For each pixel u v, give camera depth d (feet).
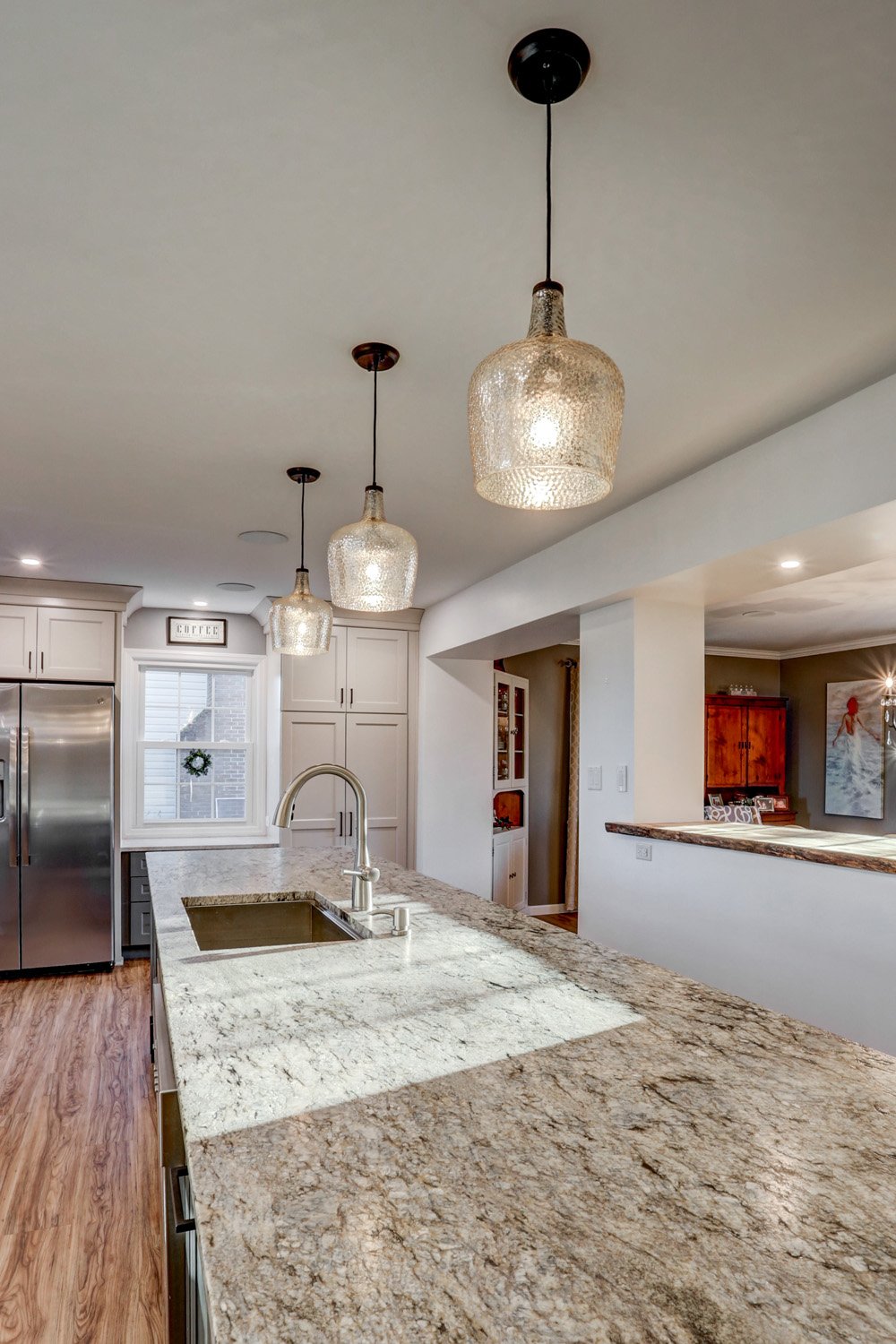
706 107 4.46
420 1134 3.23
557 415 3.81
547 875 23.11
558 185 5.08
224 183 5.06
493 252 5.74
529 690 23.09
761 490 9.07
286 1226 2.62
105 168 4.93
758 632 21.95
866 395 7.81
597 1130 3.28
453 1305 2.26
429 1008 4.77
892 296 6.25
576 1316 2.22
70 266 5.92
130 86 4.32
